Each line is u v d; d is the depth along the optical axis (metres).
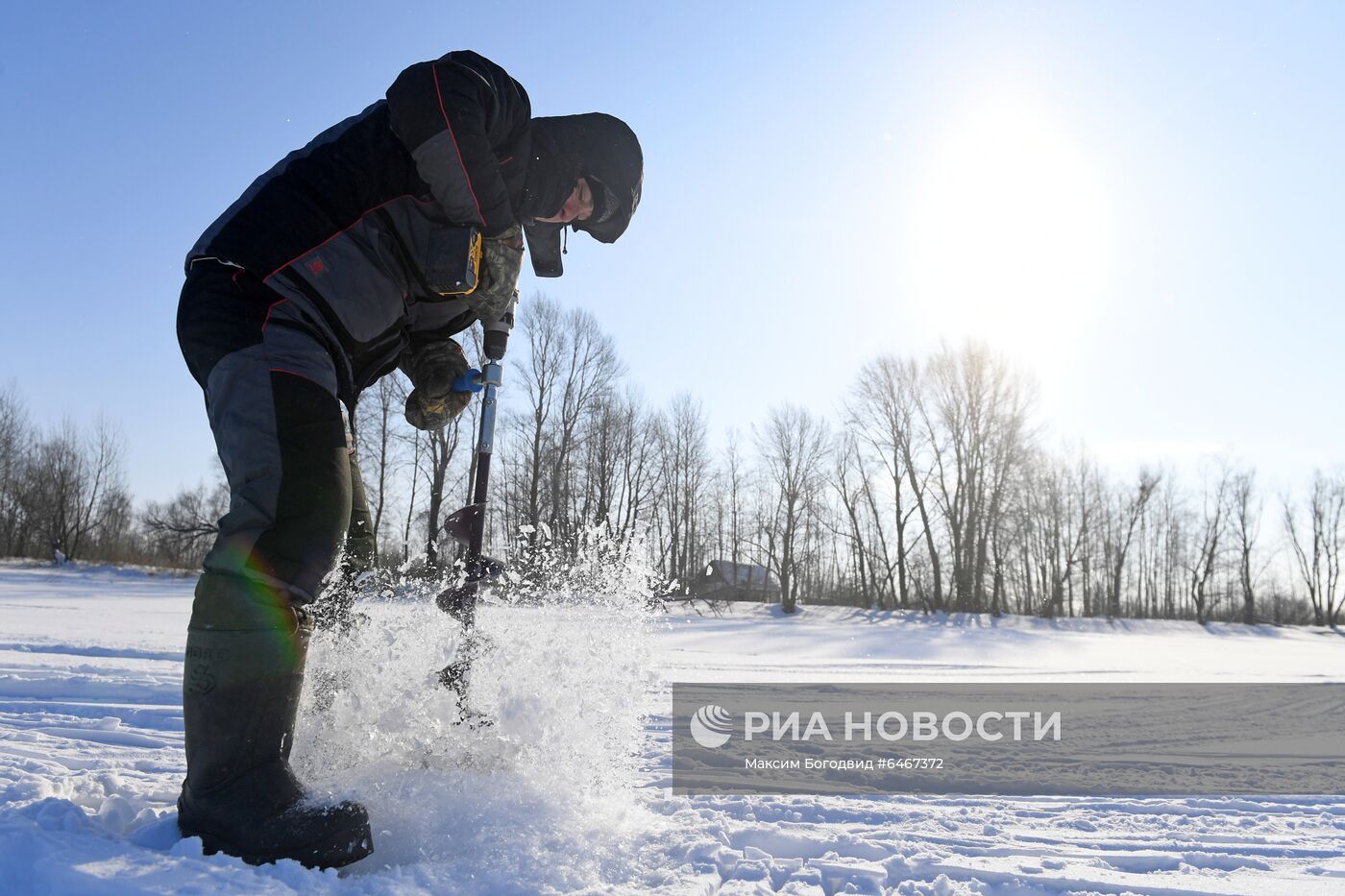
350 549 1.93
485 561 2.03
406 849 1.62
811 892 1.64
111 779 2.10
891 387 37.66
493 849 1.64
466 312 2.10
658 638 2.65
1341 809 2.65
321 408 1.63
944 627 28.19
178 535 37.88
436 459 28.91
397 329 1.92
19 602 19.45
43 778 2.03
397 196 1.80
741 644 15.65
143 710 3.91
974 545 37.78
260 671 1.50
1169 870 1.95
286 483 1.55
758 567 40.72
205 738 1.49
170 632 10.75
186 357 1.68
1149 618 49.00
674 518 36.53
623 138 2.12
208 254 1.67
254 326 1.62
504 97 1.86
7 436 43.97
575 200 2.11
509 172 1.93
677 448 37.91
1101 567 48.72
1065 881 1.78
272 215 1.69
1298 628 35.75
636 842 1.83
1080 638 24.44
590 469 32.12
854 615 32.16
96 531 44.97
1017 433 37.34
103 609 17.47
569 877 1.57
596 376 32.50
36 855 1.34
